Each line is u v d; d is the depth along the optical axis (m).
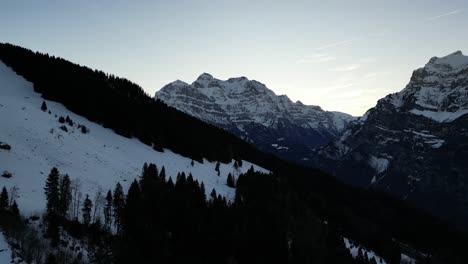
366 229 174.62
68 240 80.06
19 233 72.50
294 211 139.88
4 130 118.81
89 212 87.69
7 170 97.75
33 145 116.19
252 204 126.62
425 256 184.75
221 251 100.25
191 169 157.88
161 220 97.19
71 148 124.75
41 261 70.00
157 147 166.50
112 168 123.69
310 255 113.56
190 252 94.62
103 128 165.25
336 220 173.38
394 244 161.38
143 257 84.62
